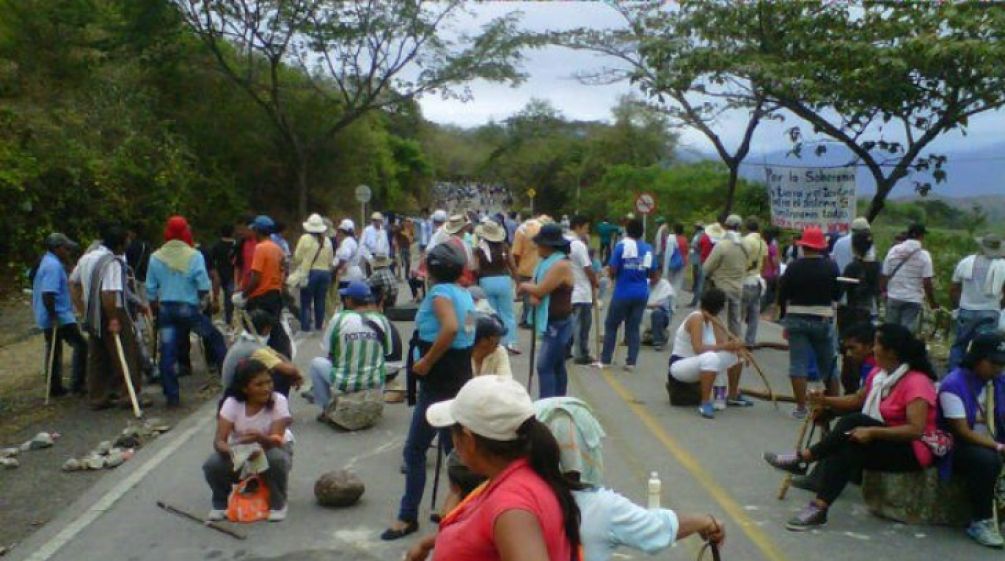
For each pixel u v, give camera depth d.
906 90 12.16
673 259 18.47
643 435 8.39
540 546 2.50
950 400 5.86
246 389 6.05
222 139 32.41
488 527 2.57
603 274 18.14
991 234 9.80
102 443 8.06
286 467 6.14
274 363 7.25
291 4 29.47
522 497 2.57
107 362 9.45
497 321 6.29
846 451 5.98
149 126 26.38
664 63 14.32
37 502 6.66
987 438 5.83
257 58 33.16
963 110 12.12
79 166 20.56
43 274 9.80
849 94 12.18
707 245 17.67
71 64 25.67
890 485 6.08
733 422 8.90
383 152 46.91
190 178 26.66
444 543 2.71
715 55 13.04
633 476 7.13
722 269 12.12
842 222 14.41
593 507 3.26
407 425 8.66
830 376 8.91
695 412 9.32
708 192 36.75
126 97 26.42
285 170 35.41
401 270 24.81
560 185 61.75
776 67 12.48
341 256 15.48
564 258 8.17
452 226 13.58
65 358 12.59
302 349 12.91
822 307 8.73
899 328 6.04
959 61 11.17
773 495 6.69
